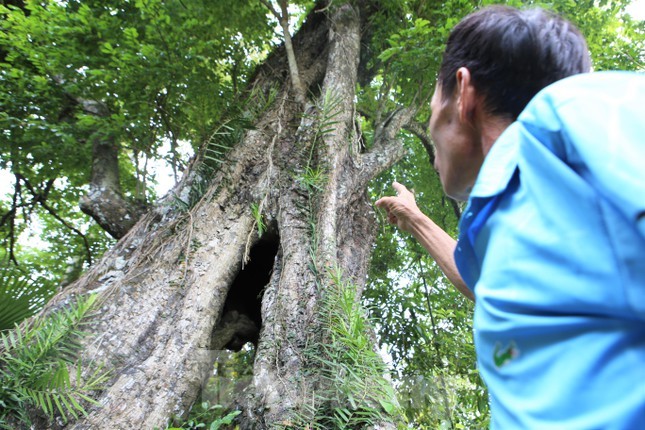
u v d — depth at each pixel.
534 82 0.89
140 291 3.44
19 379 2.61
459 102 0.95
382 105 6.48
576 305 0.54
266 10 6.70
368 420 2.46
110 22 5.77
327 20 6.54
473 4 5.29
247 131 4.78
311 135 4.67
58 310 3.26
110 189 5.47
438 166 1.07
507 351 0.61
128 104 5.98
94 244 9.38
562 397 0.53
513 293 0.60
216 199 4.17
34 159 7.24
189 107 6.47
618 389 0.50
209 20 6.18
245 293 4.64
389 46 6.85
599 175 0.52
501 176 0.69
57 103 6.59
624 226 0.51
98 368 2.79
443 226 9.67
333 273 3.44
